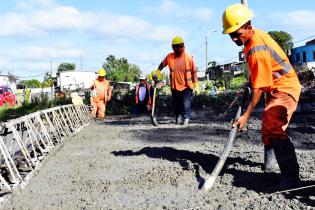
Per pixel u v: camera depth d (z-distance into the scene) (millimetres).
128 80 80750
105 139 9891
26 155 6926
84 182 5801
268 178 5293
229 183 5211
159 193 5078
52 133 10281
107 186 5523
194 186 5234
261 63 4809
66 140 10000
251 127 10672
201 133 10031
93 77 59969
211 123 12344
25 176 6273
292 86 4953
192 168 6027
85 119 15273
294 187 4867
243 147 7695
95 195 5191
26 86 68812
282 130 4906
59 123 10672
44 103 21562
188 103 12094
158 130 11062
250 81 5289
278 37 47344
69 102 22047
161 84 12367
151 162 6734
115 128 12336
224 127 10969
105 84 17406
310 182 4980
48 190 5555
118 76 80625
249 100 4938
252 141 8391
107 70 85938
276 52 4895
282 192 4711
